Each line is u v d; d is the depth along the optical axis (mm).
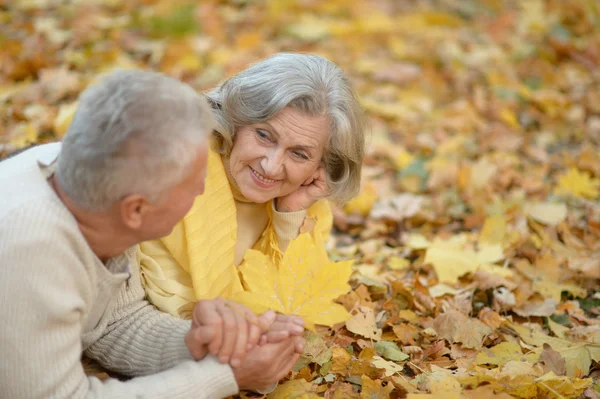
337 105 2186
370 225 3543
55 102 4160
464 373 2279
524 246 3281
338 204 2551
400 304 2805
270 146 2176
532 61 5703
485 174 3930
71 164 1635
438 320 2594
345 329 2574
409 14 6512
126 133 1581
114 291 1933
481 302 2883
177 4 5820
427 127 4703
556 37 6074
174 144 1614
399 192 4000
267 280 1996
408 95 5082
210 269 2209
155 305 2201
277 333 1884
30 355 1653
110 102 1604
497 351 2449
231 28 5832
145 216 1705
